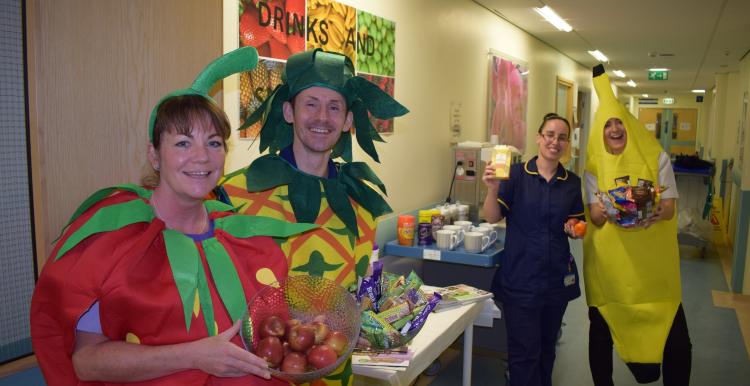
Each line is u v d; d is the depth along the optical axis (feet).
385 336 5.99
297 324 3.89
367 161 11.13
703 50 25.49
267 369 3.47
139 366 3.30
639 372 9.08
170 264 3.58
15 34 4.83
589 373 11.51
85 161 5.33
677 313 8.82
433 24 13.69
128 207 3.61
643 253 8.76
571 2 16.14
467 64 15.92
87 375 3.35
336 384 4.83
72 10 5.16
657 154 8.73
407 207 12.90
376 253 7.75
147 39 5.82
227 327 3.76
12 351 5.00
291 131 5.54
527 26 20.12
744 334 13.89
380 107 5.39
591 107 37.60
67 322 3.28
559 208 9.00
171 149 3.66
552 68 25.81
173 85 6.12
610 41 23.62
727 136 29.07
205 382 3.62
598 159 8.88
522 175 9.32
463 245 11.28
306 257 5.01
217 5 6.64
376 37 11.21
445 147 14.78
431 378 11.11
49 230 5.09
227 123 3.85
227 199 4.75
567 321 14.87
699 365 12.00
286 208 5.11
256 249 4.17
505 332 12.03
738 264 17.37
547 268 8.98
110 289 3.32
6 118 4.81
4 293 4.90
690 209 22.22
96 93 5.39
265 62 8.39
